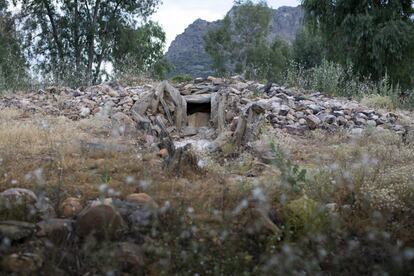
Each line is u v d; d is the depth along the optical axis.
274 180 5.34
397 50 19.06
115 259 3.83
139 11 30.67
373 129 8.98
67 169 5.81
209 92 12.07
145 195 4.80
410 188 5.32
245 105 10.70
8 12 28.56
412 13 20.98
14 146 6.92
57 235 4.07
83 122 9.34
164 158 6.54
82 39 29.42
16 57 25.56
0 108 10.80
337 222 4.47
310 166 6.52
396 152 7.47
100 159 6.39
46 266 3.72
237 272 3.83
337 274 3.94
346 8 20.14
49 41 29.44
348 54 20.03
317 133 9.23
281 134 8.88
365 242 4.38
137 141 7.96
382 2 20.27
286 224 4.34
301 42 44.84
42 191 4.80
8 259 3.68
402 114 12.09
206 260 3.93
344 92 14.47
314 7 20.91
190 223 4.38
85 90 13.02
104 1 29.59
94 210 4.15
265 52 46.25
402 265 3.90
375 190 5.12
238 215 4.54
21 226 4.04
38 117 9.75
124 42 29.77
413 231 4.54
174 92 10.34
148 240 4.13
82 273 3.74
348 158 7.14
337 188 5.30
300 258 3.92
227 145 7.50
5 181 5.10
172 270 3.87
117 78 16.23
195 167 5.97
